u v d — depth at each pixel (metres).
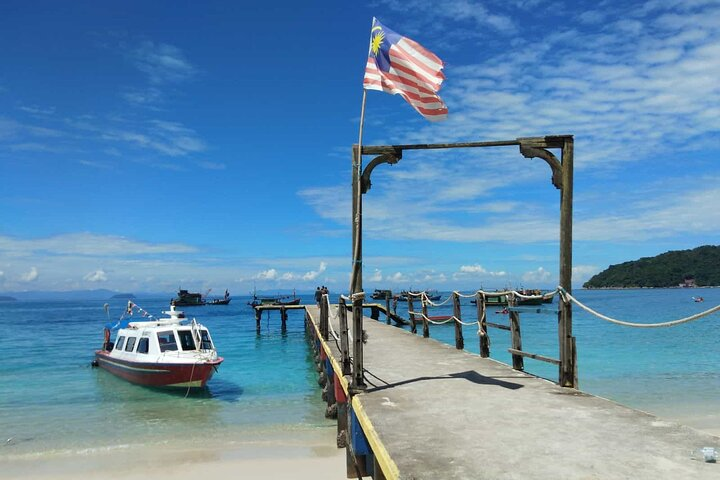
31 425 13.97
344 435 11.33
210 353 18.23
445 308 66.25
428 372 8.30
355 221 7.29
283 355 27.98
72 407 16.02
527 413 5.56
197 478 9.97
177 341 18.33
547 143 7.37
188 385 17.33
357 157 7.38
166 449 11.73
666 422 5.16
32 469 10.57
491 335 34.44
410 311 15.94
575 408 5.78
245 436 12.65
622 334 35.19
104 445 12.10
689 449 4.32
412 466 3.98
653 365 21.86
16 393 18.09
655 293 157.38
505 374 8.08
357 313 7.02
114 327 22.86
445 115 7.00
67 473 10.33
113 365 20.75
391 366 8.98
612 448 4.35
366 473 8.31
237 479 9.90
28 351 31.36
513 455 4.21
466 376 7.89
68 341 38.72
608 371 20.44
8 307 153.62
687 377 19.14
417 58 7.00
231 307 108.56
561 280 7.21
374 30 7.26
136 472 10.32
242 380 20.41
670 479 3.64
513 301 8.66
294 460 10.88
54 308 138.00
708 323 45.25
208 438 12.54
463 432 4.89
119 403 16.45
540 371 20.16
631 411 5.62
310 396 17.33
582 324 45.31
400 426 5.12
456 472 3.84
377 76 7.21
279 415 14.73
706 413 14.06
